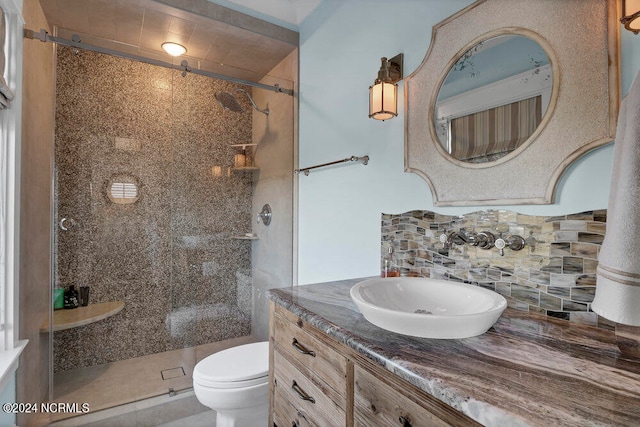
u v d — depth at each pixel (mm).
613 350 743
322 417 951
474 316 769
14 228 1511
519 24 1067
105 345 2250
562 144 954
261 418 1624
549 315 977
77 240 2154
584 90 912
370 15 1716
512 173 1074
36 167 1774
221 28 2213
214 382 1484
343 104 1913
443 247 1298
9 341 1487
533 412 497
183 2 2014
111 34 2283
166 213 2482
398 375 667
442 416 602
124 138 2338
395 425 701
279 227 2457
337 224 1949
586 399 536
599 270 651
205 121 2354
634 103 615
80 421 1797
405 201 1486
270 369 1297
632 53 835
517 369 647
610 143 866
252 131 2453
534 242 1018
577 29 930
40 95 1818
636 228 589
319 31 2166
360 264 1761
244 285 2484
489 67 1155
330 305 1099
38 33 1694
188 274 2334
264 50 2498
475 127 1194
